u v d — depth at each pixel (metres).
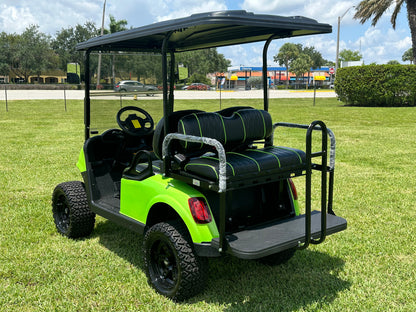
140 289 3.34
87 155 4.16
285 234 3.00
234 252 2.76
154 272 3.35
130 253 4.05
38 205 5.57
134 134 4.23
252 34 3.61
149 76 4.38
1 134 12.15
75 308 3.11
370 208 5.41
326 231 3.08
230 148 3.30
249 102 23.55
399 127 13.67
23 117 16.75
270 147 3.43
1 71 60.44
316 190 6.20
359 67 22.52
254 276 3.57
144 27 3.12
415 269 3.71
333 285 3.41
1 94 30.23
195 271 3.00
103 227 4.78
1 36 62.34
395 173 7.29
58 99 25.97
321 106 22.52
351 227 4.74
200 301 3.15
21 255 4.01
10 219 5.02
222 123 3.15
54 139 11.24
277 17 2.87
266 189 3.37
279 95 32.09
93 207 4.04
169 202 3.06
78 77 4.25
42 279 3.55
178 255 2.99
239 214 3.23
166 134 3.15
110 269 3.72
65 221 4.59
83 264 3.82
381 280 3.50
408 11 24.86
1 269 3.72
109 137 4.22
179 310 3.04
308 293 3.29
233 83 51.66
